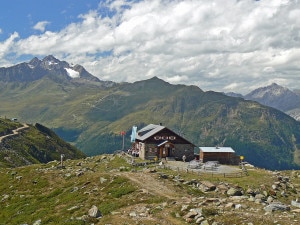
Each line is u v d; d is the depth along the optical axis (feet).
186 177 216.95
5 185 226.79
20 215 165.37
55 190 192.85
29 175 234.99
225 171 256.93
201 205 125.90
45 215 152.76
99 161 319.68
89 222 125.39
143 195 153.48
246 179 226.38
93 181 190.39
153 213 124.77
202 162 308.19
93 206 136.77
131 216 124.67
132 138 388.16
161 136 336.70
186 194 165.58
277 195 198.70
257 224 100.58
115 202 148.05
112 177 188.96
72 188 187.11
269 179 228.63
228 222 104.73
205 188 183.01
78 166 290.15
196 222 110.52
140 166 274.98
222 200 134.41
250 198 141.59
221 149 323.57
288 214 110.83
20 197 196.54
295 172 296.92
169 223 113.09
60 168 274.16
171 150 337.72
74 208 149.79
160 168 259.19
